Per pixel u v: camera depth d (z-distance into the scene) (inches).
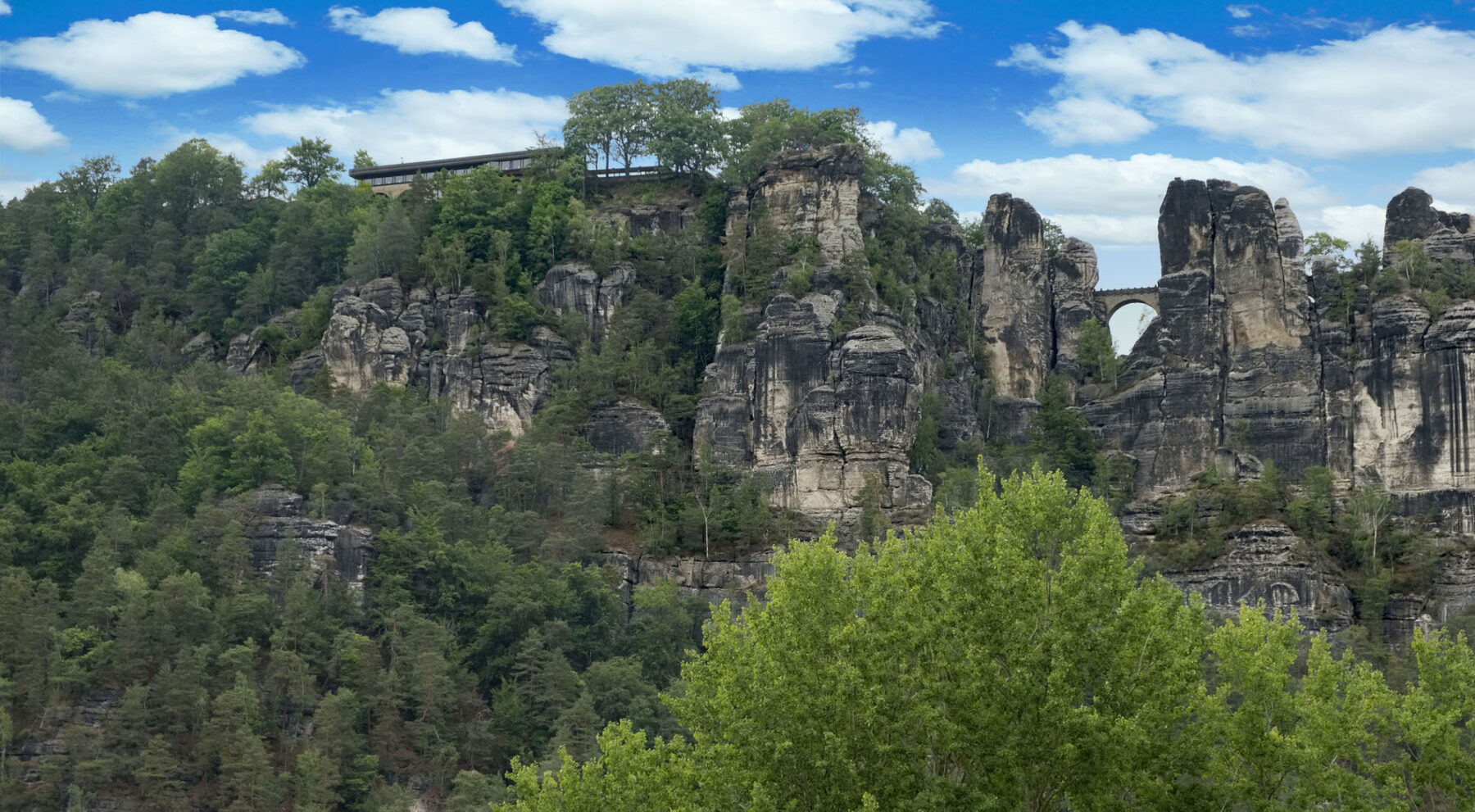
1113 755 3494.1
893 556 4067.4
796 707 3651.6
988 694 3560.5
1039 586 3710.6
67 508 7524.6
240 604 6968.5
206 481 7849.4
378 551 7677.2
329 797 6205.7
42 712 6525.6
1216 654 3929.6
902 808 3494.1
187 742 6407.5
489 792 6235.2
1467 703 3774.6
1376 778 3880.4
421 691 6815.9
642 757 3860.7
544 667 6998.0
